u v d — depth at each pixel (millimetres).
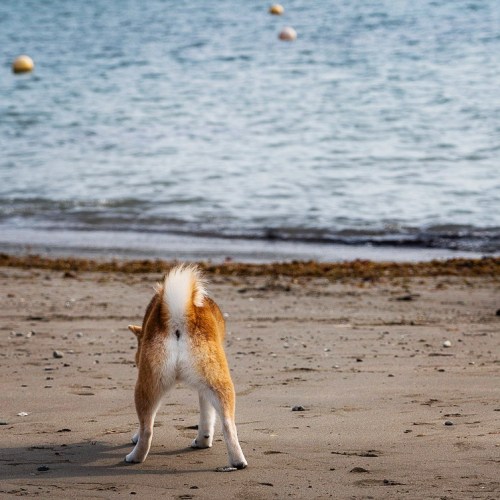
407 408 8125
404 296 14180
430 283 15273
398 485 6059
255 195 23656
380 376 9438
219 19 69562
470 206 22062
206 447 7184
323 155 28422
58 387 9039
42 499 5922
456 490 5926
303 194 23672
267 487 6117
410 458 6648
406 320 12500
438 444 6980
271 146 29969
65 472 6543
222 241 19578
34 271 16578
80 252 18797
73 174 26812
